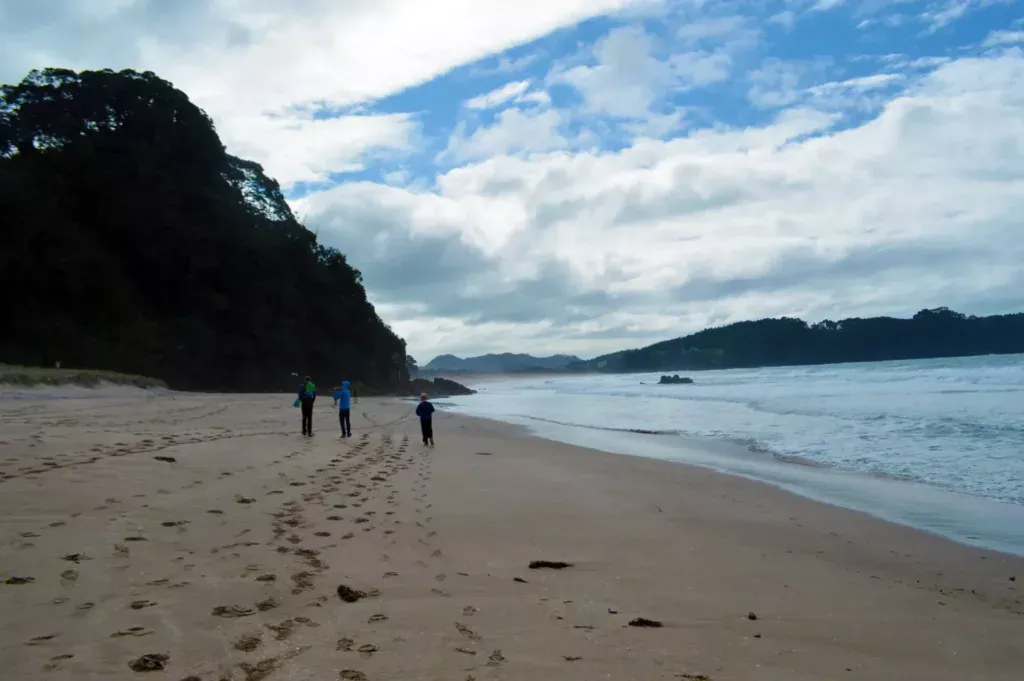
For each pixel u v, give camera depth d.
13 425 13.38
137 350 47.25
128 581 4.99
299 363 62.81
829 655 4.74
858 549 8.16
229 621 4.45
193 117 61.16
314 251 75.50
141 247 53.53
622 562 6.97
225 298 56.69
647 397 54.97
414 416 30.11
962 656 4.87
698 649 4.67
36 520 6.27
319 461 12.18
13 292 44.28
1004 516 10.06
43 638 3.92
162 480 8.61
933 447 17.17
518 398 68.12
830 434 20.97
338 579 5.58
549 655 4.36
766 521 9.53
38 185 49.00
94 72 57.03
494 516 8.84
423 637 4.49
